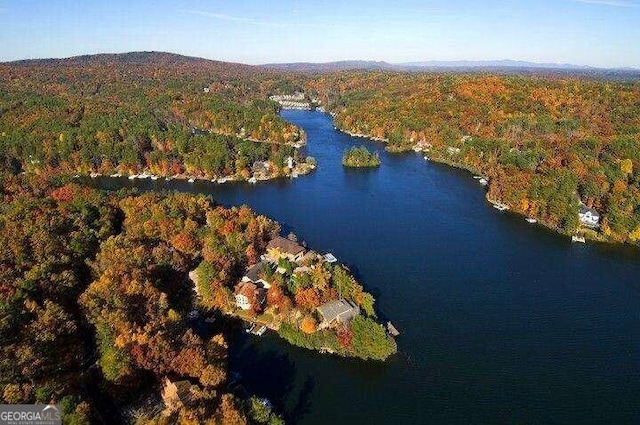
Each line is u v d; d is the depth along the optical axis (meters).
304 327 120.62
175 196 187.75
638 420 102.44
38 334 101.06
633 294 152.00
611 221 193.25
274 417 93.38
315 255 153.75
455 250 179.25
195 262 153.38
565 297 148.75
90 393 97.69
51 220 155.88
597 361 119.75
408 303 142.00
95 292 118.06
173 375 100.56
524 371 115.50
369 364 115.44
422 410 103.06
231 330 125.00
